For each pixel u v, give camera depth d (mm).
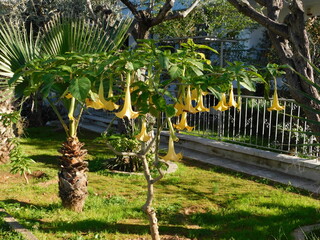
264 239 4562
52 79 2785
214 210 5691
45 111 13938
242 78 3074
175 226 5074
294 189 6801
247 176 7734
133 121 7832
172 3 7941
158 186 6949
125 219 5281
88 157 9250
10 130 8547
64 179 5422
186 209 5750
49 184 6953
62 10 12914
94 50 5281
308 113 6098
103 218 5191
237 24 12586
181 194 6512
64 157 5410
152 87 3047
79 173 5461
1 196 6215
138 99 3080
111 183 7117
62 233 4711
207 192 6637
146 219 5297
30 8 13039
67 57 2982
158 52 2971
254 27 13047
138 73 3389
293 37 6199
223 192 6641
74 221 5078
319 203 6043
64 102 5191
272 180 7332
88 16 11875
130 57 2832
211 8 12641
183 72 3080
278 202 6020
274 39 6629
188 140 10086
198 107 3133
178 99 3305
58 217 5215
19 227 4789
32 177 7480
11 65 5230
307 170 7387
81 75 2836
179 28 12836
